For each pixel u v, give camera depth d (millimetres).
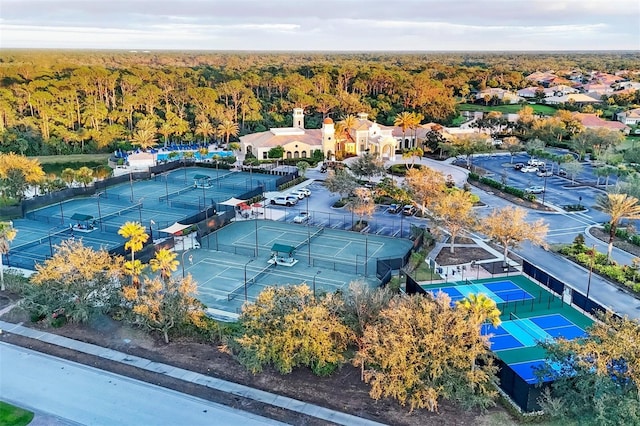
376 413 36531
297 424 35594
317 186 105438
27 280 57188
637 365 31859
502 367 38500
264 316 40125
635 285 57188
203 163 124000
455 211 66875
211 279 59844
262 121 171500
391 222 81625
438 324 35938
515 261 65750
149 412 36844
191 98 175375
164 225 79125
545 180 105500
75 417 36250
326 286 57875
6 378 40906
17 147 140750
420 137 142625
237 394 38875
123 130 153750
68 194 95250
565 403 33844
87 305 48000
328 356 38594
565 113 157750
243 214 85375
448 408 36938
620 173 100250
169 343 45938
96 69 191000
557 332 48188
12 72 191375
